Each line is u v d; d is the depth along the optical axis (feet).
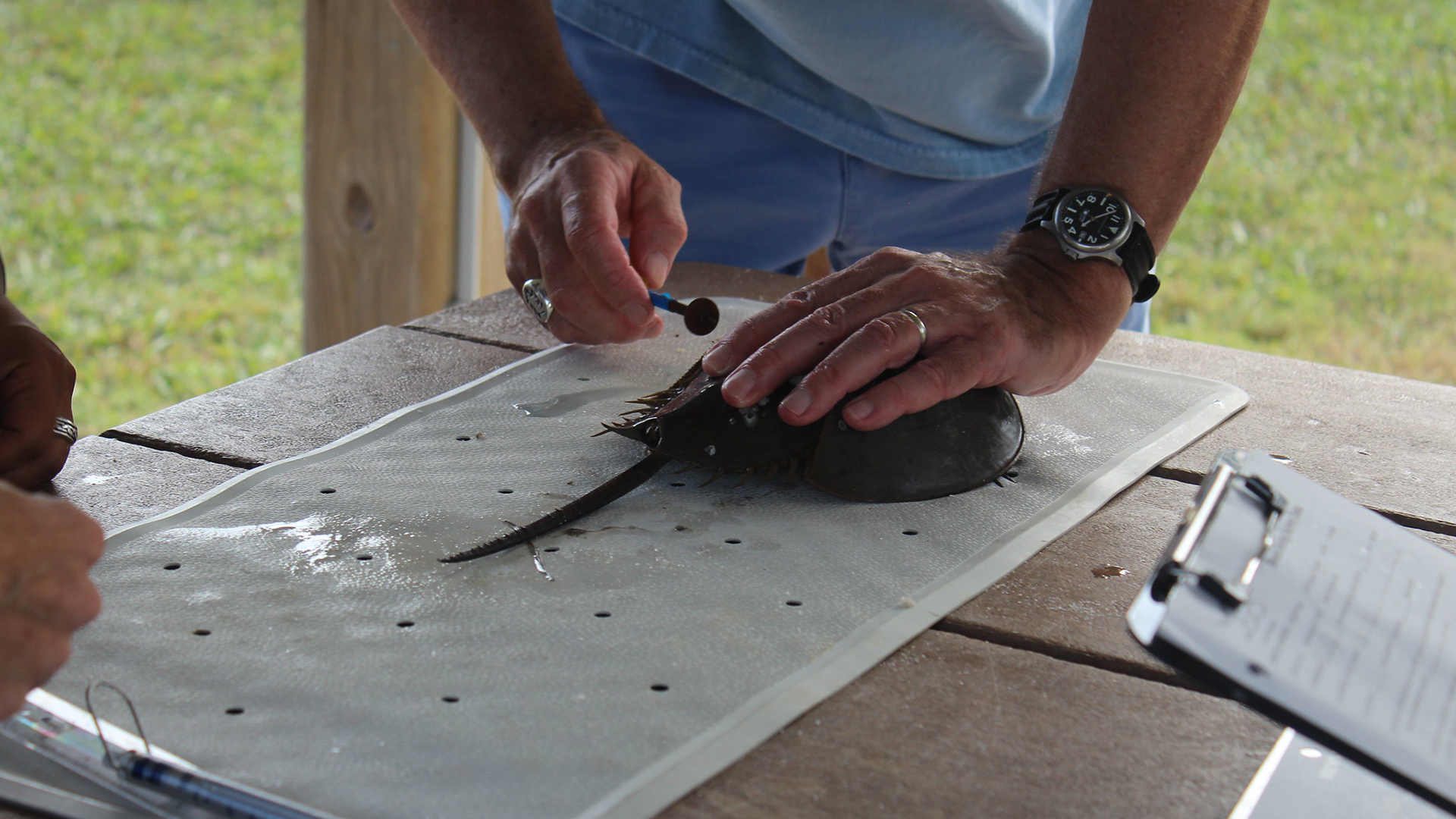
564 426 4.60
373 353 4.99
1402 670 3.57
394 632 3.93
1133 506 4.37
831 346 4.38
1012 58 5.61
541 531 4.19
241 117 17.61
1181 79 4.70
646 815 3.60
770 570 4.11
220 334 11.93
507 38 5.24
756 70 5.63
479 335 5.12
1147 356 5.14
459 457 4.47
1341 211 15.48
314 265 7.48
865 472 4.32
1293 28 20.81
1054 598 4.07
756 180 5.81
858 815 3.63
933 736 3.76
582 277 4.83
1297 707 3.46
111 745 3.68
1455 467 4.57
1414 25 20.93
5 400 4.28
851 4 5.42
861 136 5.71
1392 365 11.85
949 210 5.95
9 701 3.51
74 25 20.52
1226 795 3.68
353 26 6.86
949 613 4.01
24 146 16.03
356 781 3.64
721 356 4.43
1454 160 16.71
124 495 4.30
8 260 13.14
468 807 3.60
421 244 7.27
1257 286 13.71
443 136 7.09
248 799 3.59
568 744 3.71
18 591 3.52
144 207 14.74
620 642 3.92
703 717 3.76
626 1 5.62
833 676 3.85
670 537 4.21
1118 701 3.84
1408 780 3.35
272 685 3.81
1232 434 4.70
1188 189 4.81
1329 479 4.51
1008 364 4.44
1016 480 4.43
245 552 4.12
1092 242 4.63
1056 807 3.65
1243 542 3.69
